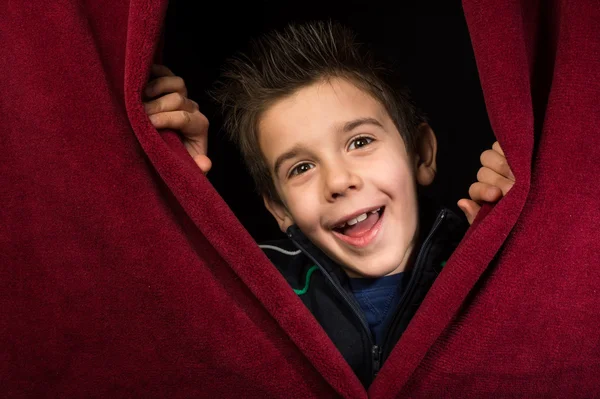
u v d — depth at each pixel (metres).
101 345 0.70
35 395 0.72
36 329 0.71
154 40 0.63
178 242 0.68
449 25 1.24
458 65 1.25
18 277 0.70
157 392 0.71
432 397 0.68
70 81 0.67
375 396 0.67
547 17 0.70
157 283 0.68
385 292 0.89
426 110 1.27
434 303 0.64
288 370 0.68
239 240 0.64
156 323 0.69
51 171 0.68
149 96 0.74
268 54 0.90
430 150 0.95
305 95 0.84
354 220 0.84
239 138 0.95
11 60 0.69
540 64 0.71
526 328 0.66
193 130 0.78
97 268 0.69
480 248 0.62
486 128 1.26
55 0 0.68
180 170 0.63
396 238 0.84
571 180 0.66
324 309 0.91
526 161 0.62
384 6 1.24
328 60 0.87
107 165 0.67
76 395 0.72
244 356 0.67
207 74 1.21
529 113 0.63
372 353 0.86
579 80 0.65
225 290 0.68
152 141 0.63
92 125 0.67
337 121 0.82
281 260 1.01
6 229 0.70
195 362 0.69
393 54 1.26
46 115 0.68
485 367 0.67
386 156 0.84
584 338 0.68
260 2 1.22
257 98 0.87
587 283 0.67
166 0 0.63
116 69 0.70
